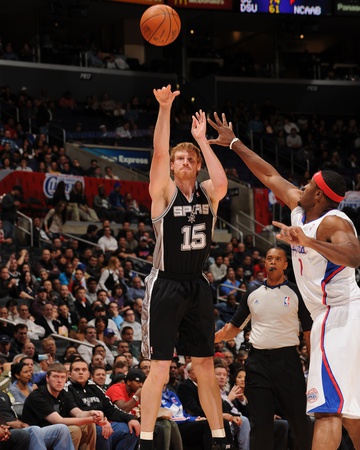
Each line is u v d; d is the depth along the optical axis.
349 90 38.84
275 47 38.97
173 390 12.48
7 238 20.20
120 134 31.59
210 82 36.66
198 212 6.38
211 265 22.58
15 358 12.23
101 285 19.00
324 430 5.86
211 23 38.06
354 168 33.12
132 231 22.88
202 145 6.59
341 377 5.86
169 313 6.30
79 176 24.88
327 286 6.07
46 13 35.94
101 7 35.31
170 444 10.57
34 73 33.66
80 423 10.09
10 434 9.44
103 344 15.61
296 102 38.16
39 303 16.09
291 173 31.94
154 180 6.28
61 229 22.66
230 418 11.23
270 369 8.40
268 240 27.55
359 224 13.63
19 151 25.66
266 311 8.46
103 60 35.59
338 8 33.91
